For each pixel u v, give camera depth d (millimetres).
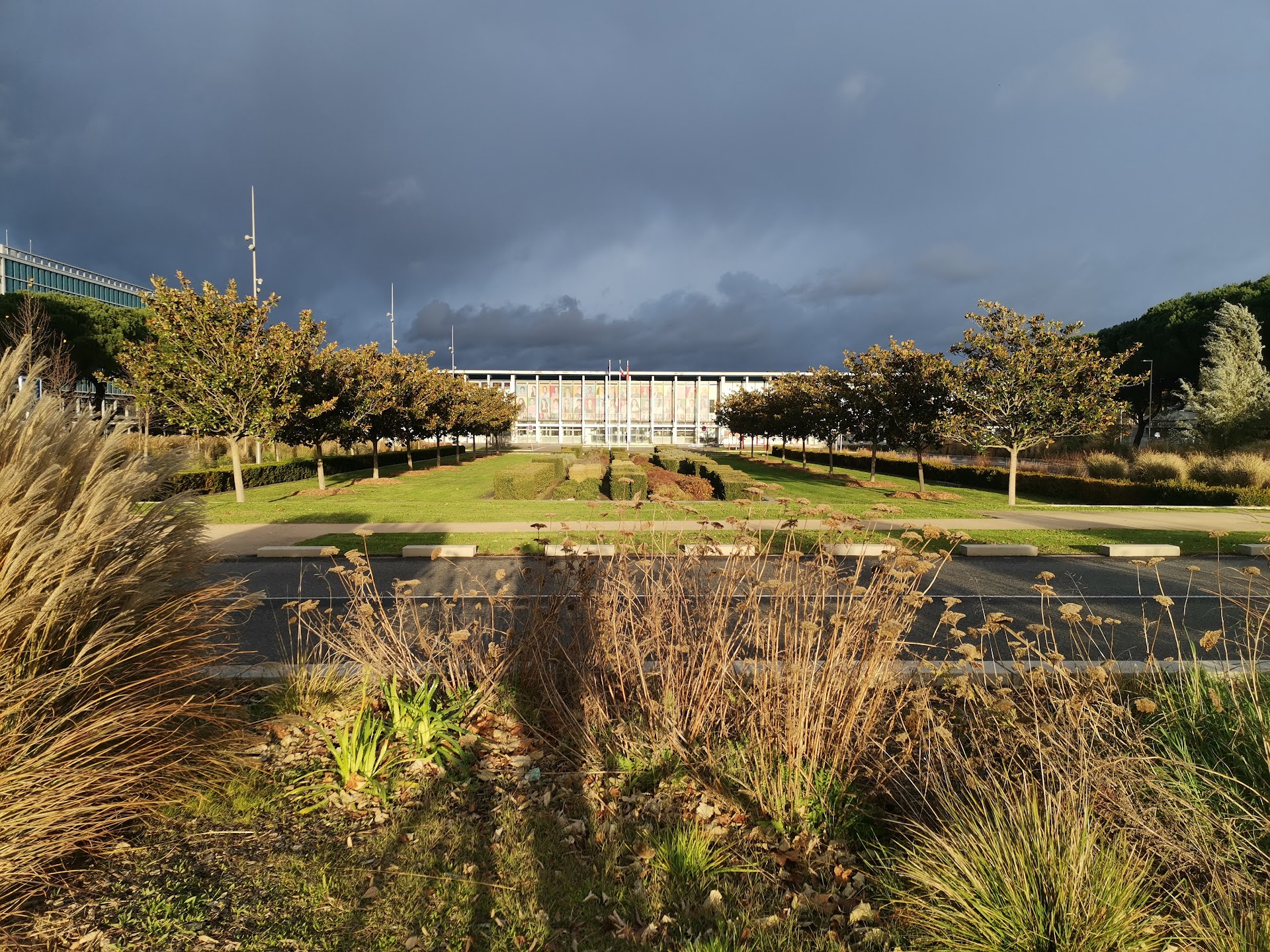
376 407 23125
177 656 3197
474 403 46375
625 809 3162
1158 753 3137
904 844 2754
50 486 2980
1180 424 31484
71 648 2803
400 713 3709
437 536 11227
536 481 20281
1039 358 17438
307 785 3238
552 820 3041
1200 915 2236
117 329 41312
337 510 14930
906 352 21000
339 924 2348
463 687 4117
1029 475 24891
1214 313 41562
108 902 2391
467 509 15117
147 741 2916
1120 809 2604
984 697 3402
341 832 2922
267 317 17828
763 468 36938
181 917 2334
